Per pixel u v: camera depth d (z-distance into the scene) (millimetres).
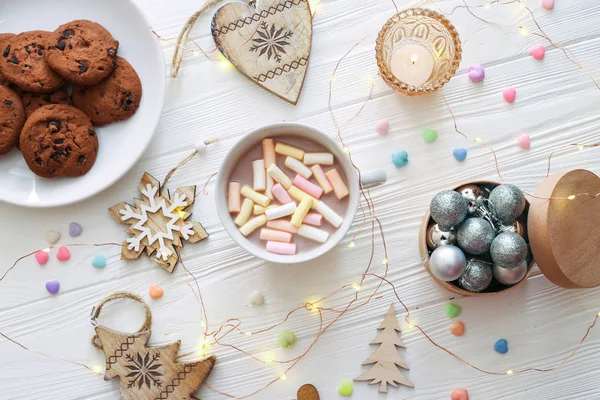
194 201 667
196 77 675
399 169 669
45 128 634
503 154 671
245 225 632
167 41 677
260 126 652
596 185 617
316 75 674
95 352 660
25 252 664
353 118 672
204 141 668
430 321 661
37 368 659
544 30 675
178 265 664
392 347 655
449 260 583
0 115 632
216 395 656
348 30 677
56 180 654
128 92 650
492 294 651
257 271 664
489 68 674
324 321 661
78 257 665
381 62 650
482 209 610
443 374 658
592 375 657
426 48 675
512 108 672
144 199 663
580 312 661
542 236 604
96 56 638
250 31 669
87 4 667
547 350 659
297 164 639
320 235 627
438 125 672
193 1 676
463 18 677
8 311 661
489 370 658
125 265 665
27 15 669
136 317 661
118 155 658
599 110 671
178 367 644
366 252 664
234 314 662
